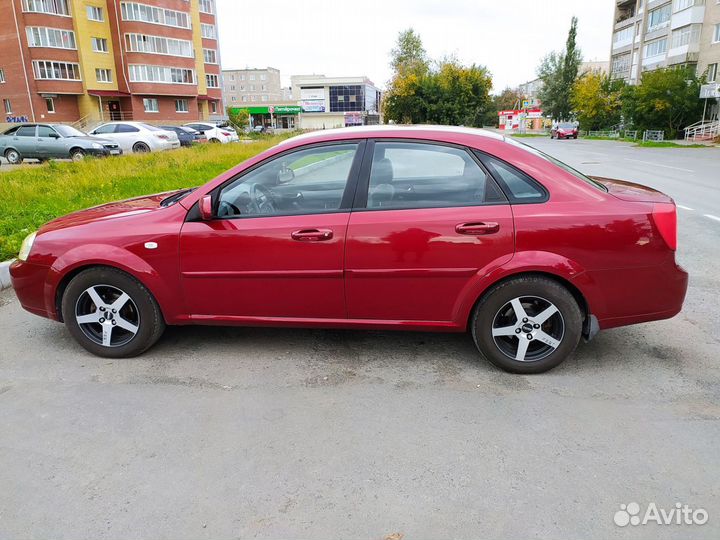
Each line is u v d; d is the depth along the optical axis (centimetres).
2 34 4359
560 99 7444
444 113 4878
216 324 378
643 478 251
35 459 270
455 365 369
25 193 1000
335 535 218
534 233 329
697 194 1147
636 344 400
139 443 283
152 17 5009
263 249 354
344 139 362
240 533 220
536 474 254
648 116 4162
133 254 366
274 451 275
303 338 418
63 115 4700
